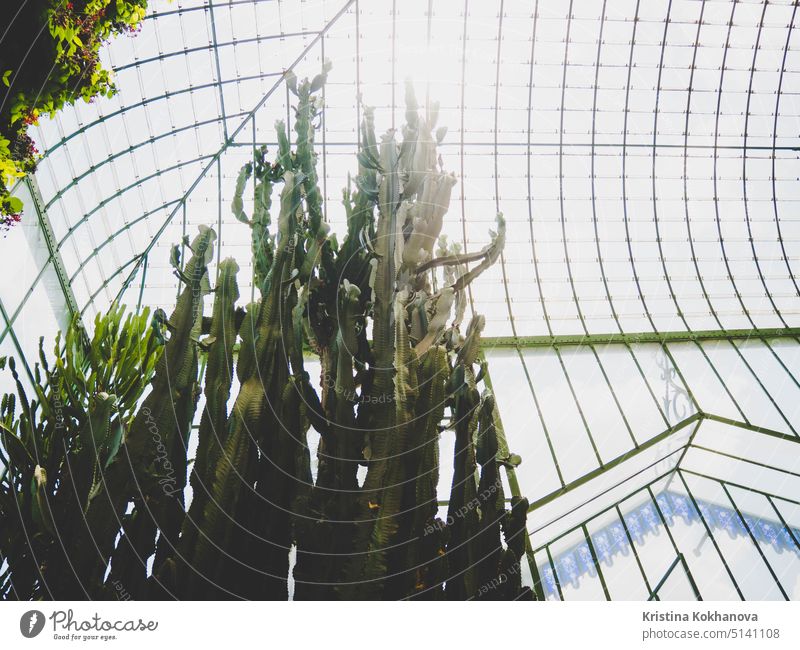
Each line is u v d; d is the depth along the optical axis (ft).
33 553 28.50
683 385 72.13
